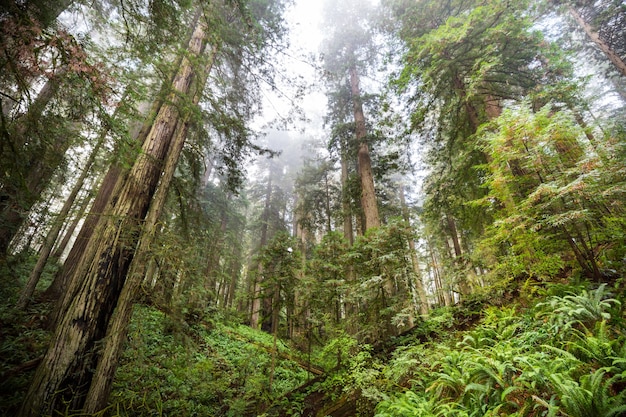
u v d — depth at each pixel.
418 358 4.96
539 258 5.08
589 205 4.71
